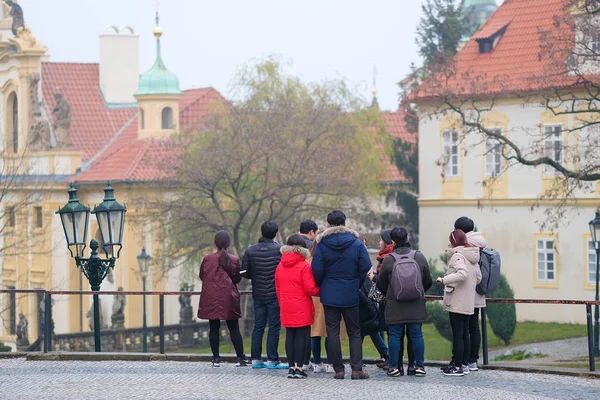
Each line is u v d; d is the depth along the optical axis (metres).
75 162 163.00
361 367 43.56
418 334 43.94
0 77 175.50
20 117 170.88
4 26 174.12
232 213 125.56
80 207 54.31
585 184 117.50
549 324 117.56
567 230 119.31
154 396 40.28
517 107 122.06
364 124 136.12
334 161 123.25
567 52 89.81
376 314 45.22
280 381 43.25
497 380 43.41
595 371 44.59
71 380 44.28
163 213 125.56
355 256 42.88
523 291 122.94
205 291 46.91
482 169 126.62
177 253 130.50
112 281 155.50
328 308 43.25
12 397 40.50
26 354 51.06
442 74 105.19
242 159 119.50
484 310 46.50
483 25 129.25
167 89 164.75
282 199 121.06
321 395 40.06
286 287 43.50
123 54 179.12
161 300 50.41
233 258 46.69
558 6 124.81
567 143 118.06
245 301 124.56
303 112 126.12
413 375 44.38
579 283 118.50
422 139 131.50
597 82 93.94
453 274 43.16
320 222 126.56
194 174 120.44
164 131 164.38
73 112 173.38
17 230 157.00
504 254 124.69
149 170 153.25
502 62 124.19
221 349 116.94
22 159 140.25
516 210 123.56
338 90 134.50
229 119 124.75
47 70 176.62
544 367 45.59
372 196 134.88
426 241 132.25
